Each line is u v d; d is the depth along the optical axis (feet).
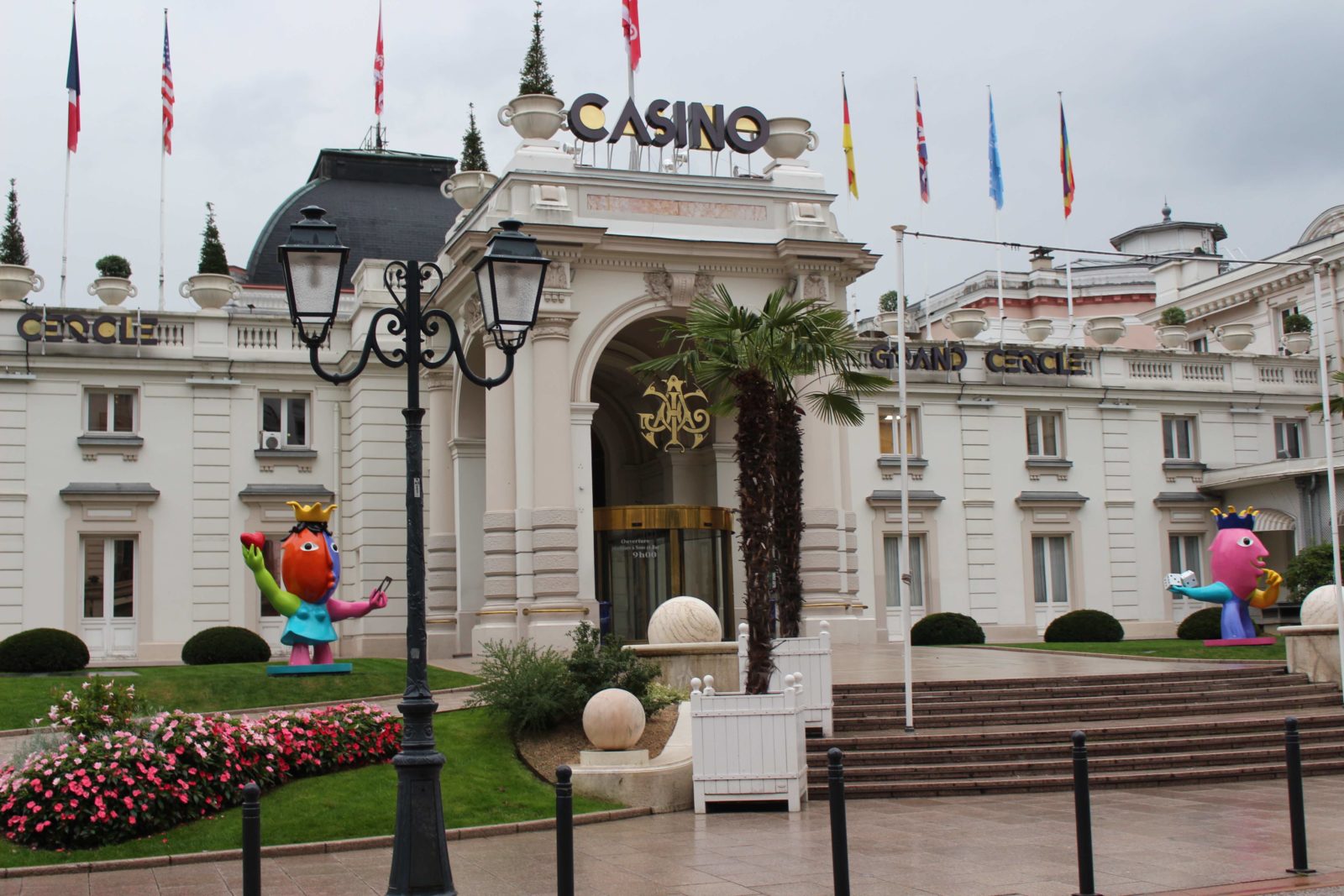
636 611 106.73
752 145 109.29
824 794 59.41
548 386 98.37
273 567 120.47
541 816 54.24
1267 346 167.84
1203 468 147.54
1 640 112.47
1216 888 39.81
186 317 120.78
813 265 105.91
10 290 117.29
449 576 112.16
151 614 116.78
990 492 138.72
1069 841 48.21
